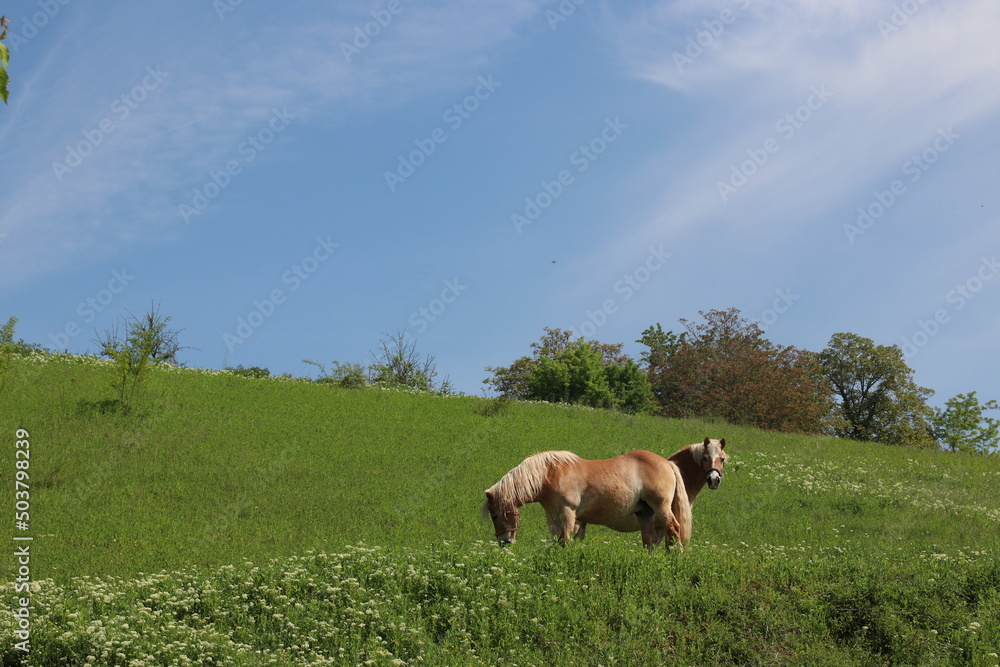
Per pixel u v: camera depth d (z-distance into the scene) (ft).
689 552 39.58
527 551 38.63
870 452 99.50
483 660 29.32
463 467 75.20
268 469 68.90
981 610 31.73
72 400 82.28
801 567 36.06
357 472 70.49
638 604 32.91
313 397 100.53
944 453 106.73
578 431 96.12
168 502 58.65
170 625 30.32
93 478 62.18
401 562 37.01
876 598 32.60
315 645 30.09
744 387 169.48
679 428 103.96
